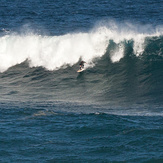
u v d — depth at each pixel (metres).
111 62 142.00
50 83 131.38
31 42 151.12
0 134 87.31
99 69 138.62
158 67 136.50
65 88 127.25
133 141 84.25
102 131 89.56
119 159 77.31
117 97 117.88
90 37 150.75
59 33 181.62
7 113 101.00
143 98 116.06
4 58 147.75
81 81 131.75
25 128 91.19
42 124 93.94
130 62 141.00
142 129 89.56
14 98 117.25
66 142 84.50
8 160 77.12
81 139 86.12
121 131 89.31
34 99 116.69
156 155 78.25
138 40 148.62
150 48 145.50
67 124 93.88
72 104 111.38
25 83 132.12
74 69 140.25
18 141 84.44
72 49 147.50
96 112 102.88
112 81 130.50
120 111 104.44
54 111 103.69
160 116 99.50
